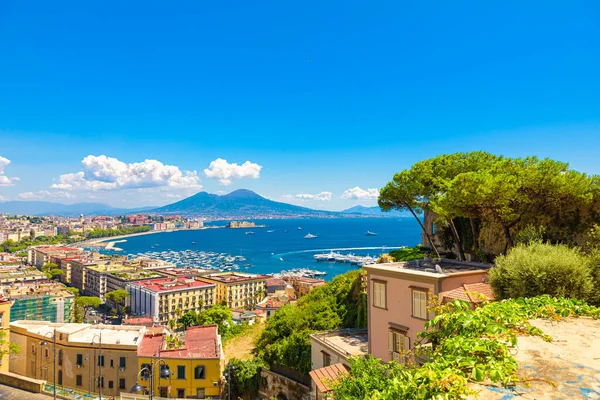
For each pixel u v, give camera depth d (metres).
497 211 26.75
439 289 20.03
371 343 24.30
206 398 40.19
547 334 8.00
